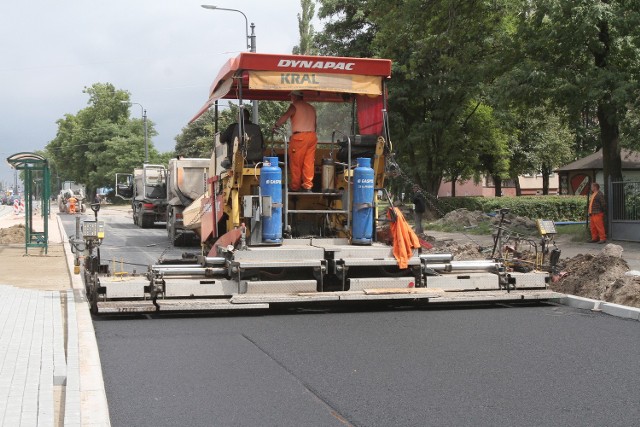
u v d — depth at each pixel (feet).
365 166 36.42
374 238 37.42
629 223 69.56
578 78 66.59
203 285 33.65
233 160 35.70
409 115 122.83
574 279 40.57
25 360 23.26
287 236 36.29
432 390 21.02
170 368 23.88
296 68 35.81
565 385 21.49
